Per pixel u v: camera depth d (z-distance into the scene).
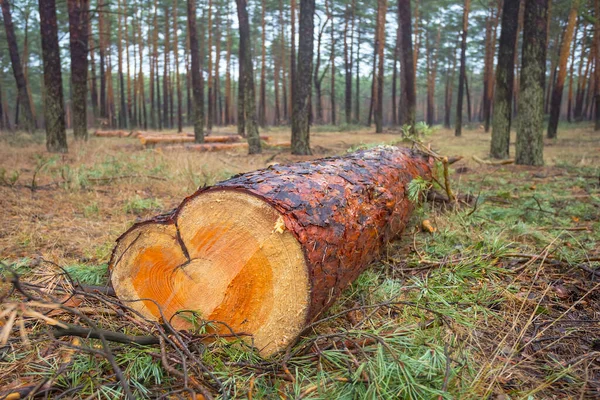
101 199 6.12
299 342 2.42
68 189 6.52
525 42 9.95
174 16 36.31
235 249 2.38
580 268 3.52
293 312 2.29
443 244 4.12
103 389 2.01
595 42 23.56
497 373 2.23
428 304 2.90
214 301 2.41
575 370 2.29
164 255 2.54
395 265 3.63
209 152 12.80
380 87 27.84
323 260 2.38
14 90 49.41
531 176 8.52
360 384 2.05
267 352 2.34
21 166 8.91
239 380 2.14
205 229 2.44
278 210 2.27
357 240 2.81
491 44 30.33
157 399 1.91
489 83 27.84
